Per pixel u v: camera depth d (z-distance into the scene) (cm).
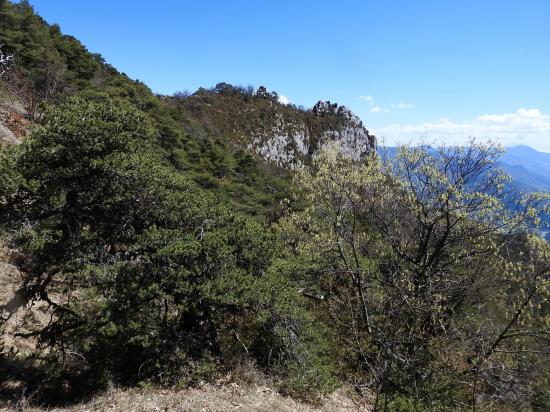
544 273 1307
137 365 886
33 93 3216
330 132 11644
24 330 1037
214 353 980
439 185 1348
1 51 3200
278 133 10519
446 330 1313
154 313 895
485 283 1420
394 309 1069
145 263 848
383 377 752
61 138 791
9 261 1144
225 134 9219
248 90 12006
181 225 941
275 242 1163
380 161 1368
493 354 1375
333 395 1045
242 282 926
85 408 720
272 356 1034
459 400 1020
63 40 4778
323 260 1409
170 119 4800
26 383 811
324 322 1314
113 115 895
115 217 870
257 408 800
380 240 1491
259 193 3694
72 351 908
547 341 1373
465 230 1382
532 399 1405
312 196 1394
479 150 1328
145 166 874
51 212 816
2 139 1938
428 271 1404
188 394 804
